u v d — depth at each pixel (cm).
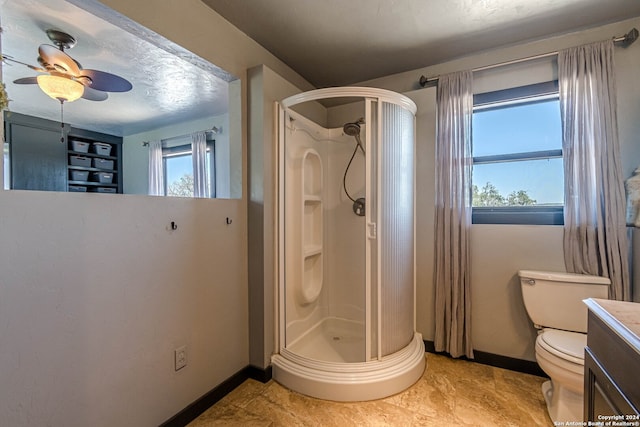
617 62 187
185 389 161
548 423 158
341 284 241
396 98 199
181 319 160
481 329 221
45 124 375
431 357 229
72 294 117
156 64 220
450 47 220
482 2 171
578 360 145
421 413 166
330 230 246
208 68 182
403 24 192
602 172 183
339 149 242
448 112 225
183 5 158
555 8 176
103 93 232
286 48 220
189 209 165
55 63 178
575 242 191
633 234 178
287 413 168
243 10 178
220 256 183
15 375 102
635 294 176
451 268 223
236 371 194
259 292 199
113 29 177
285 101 204
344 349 221
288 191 216
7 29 178
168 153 413
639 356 77
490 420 160
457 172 221
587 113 187
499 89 220
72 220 117
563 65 194
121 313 133
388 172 195
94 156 427
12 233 101
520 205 216
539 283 193
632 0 168
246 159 201
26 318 105
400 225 205
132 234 138
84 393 120
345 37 207
